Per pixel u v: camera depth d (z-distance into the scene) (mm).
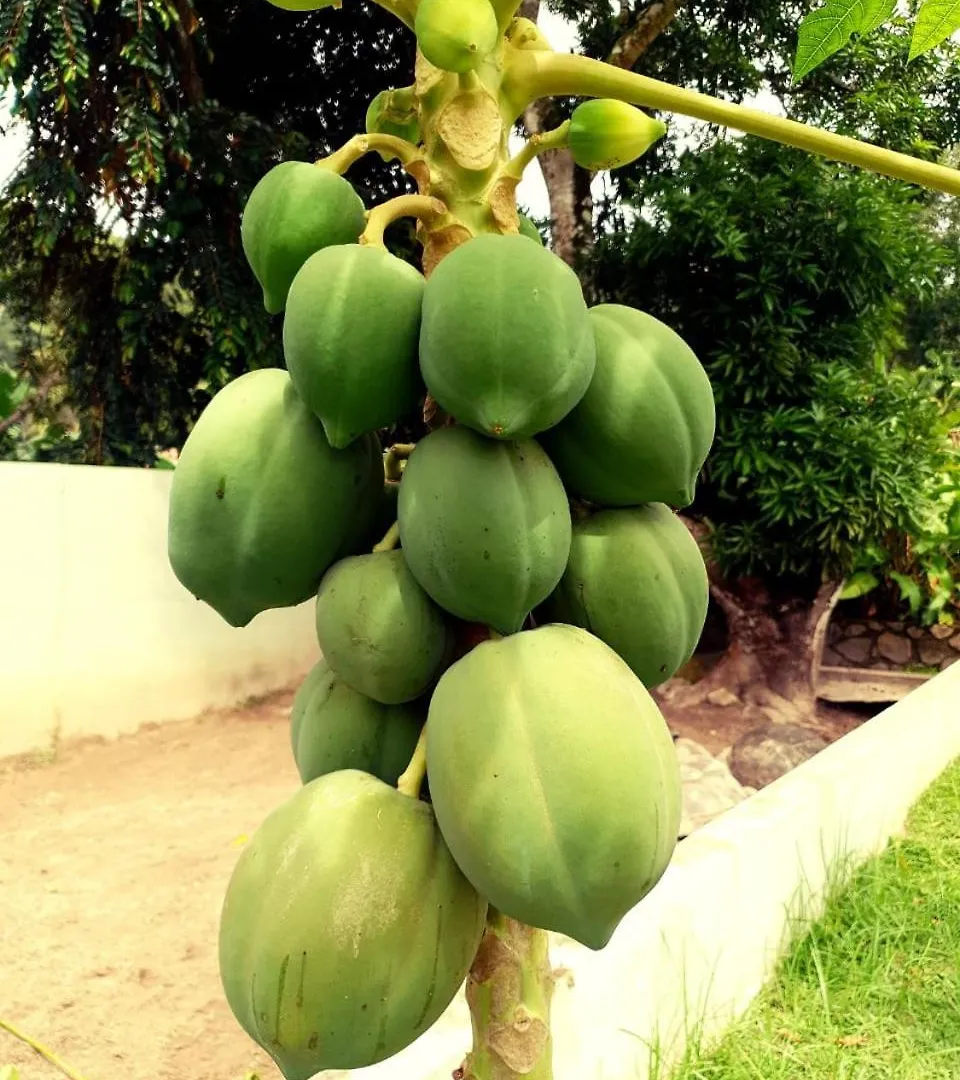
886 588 8719
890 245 6926
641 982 2967
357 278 1203
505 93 1430
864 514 6617
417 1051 2234
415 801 1257
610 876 1089
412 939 1170
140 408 8805
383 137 1407
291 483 1278
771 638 7562
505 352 1124
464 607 1210
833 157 1435
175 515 1330
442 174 1377
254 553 1286
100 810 5691
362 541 1381
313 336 1192
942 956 3920
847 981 3730
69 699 6613
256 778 6230
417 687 1302
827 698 7660
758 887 3650
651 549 1336
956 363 14141
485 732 1125
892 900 4254
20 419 8852
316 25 8148
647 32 7641
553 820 1085
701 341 7199
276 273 1359
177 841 5250
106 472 6742
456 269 1165
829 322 7277
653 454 1282
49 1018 3662
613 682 1173
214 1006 3758
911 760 5246
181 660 7215
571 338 1170
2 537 6285
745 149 7277
